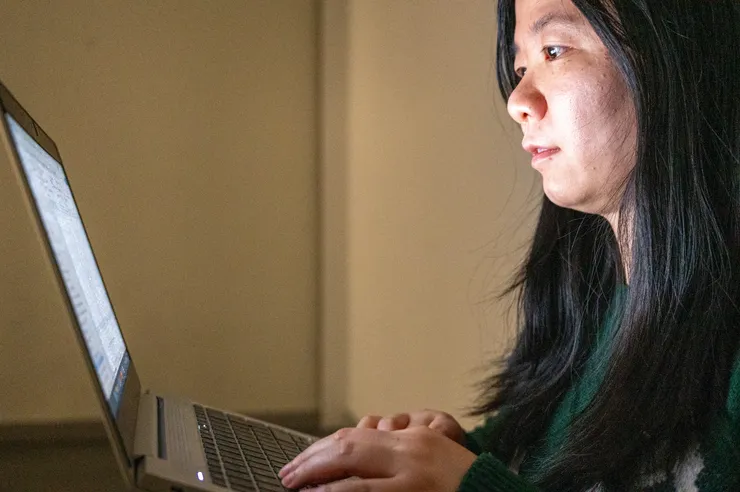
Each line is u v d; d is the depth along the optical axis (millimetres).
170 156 2846
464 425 1599
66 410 2738
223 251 2902
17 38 2717
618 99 723
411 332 1970
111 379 727
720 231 666
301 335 2979
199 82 2855
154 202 2840
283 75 2926
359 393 2508
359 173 2482
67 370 2742
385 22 2197
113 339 896
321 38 2902
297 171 2951
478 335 1531
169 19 2826
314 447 646
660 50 680
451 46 1675
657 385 655
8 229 2695
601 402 700
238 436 863
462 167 1612
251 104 2902
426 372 1859
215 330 2904
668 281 676
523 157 1328
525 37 808
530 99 779
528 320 970
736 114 687
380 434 637
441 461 608
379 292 2264
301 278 2969
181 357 2881
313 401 2994
